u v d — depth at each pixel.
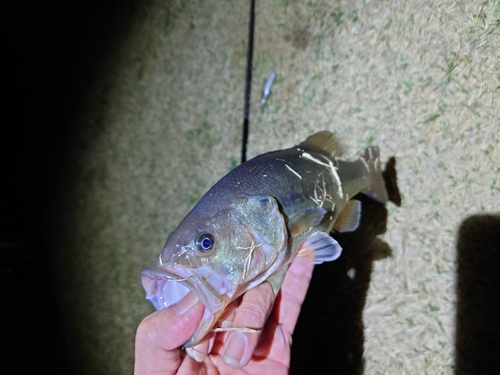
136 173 0.55
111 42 0.57
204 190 0.49
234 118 0.47
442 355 0.31
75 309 0.59
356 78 0.38
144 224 0.54
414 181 0.34
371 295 0.35
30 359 0.54
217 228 0.23
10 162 0.64
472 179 0.31
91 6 0.58
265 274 0.24
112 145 0.58
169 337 0.20
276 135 0.43
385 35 0.36
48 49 0.61
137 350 0.22
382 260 0.35
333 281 0.37
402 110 0.35
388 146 0.35
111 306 0.56
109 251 0.57
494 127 0.30
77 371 0.57
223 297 0.22
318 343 0.38
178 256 0.22
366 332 0.35
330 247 0.26
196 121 0.50
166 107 0.53
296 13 0.42
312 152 0.29
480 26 0.31
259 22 0.44
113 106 0.57
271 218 0.24
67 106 0.61
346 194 0.29
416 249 0.33
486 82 0.31
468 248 0.31
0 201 0.62
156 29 0.53
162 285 0.23
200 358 0.23
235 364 0.21
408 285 0.33
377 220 0.35
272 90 0.43
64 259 0.61
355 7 0.38
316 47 0.41
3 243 0.59
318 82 0.40
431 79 0.33
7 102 0.63
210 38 0.49
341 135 0.38
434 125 0.33
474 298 0.30
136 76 0.55
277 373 0.26
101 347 0.56
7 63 0.63
